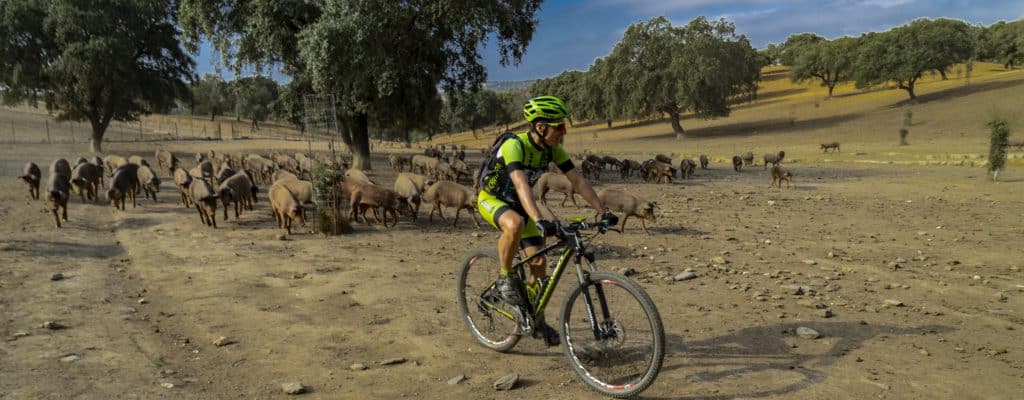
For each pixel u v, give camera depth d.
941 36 79.94
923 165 35.41
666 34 72.81
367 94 26.44
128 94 39.41
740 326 5.51
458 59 30.30
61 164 17.42
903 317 5.92
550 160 4.22
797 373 4.36
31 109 85.44
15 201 14.28
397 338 5.19
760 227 13.16
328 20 24.23
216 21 26.64
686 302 6.45
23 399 3.76
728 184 26.47
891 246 10.70
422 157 27.02
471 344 5.04
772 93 129.50
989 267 8.79
